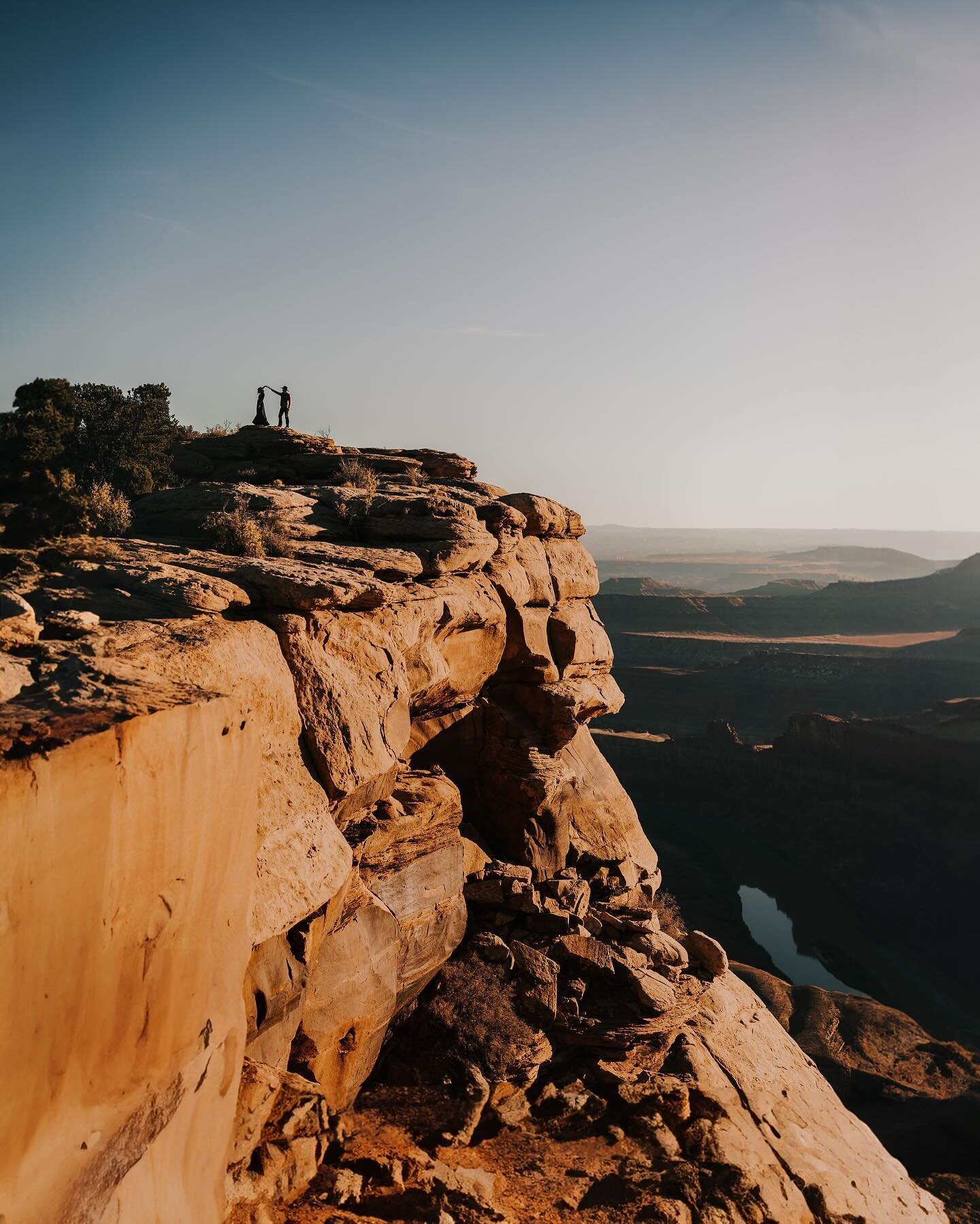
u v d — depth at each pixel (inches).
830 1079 2481.5
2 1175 196.4
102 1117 234.2
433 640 746.2
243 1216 398.9
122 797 237.8
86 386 1122.0
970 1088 2396.7
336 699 528.7
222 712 291.9
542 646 955.3
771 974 3489.2
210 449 989.8
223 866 300.4
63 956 217.5
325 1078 539.2
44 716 235.9
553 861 898.1
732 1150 616.1
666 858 5196.9
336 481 914.1
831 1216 604.4
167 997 267.0
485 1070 605.3
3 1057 196.9
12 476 849.5
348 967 550.3
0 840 194.2
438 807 679.1
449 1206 466.3
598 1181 544.4
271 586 528.1
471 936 716.0
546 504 1047.0
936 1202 715.4
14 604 354.6
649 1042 684.1
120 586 482.3
